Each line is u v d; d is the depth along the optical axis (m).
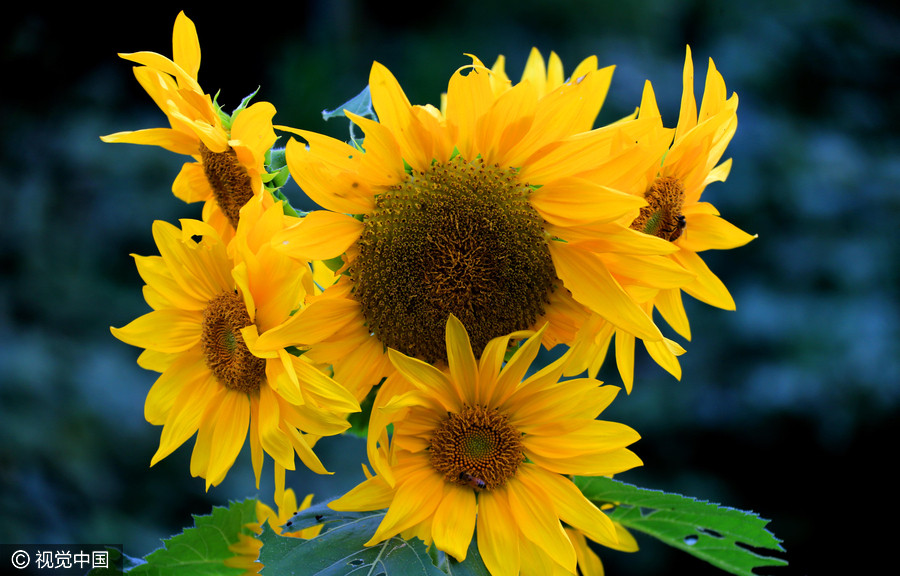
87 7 3.54
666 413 3.04
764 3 3.81
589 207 1.14
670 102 3.48
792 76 3.63
